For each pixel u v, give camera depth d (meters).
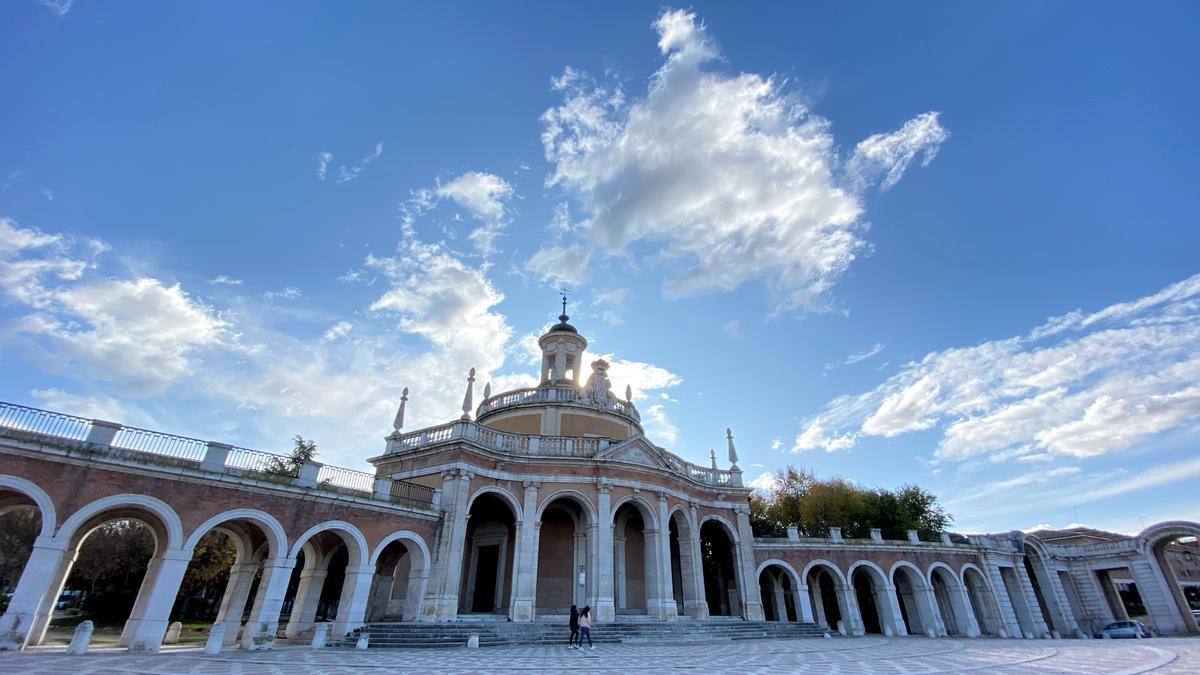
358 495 24.25
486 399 39.03
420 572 25.73
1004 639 36.72
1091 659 18.81
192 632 31.02
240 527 24.28
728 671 14.70
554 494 30.45
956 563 42.75
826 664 16.89
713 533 43.31
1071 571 49.50
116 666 14.05
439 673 13.59
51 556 17.03
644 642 25.28
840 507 50.41
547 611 30.59
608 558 29.67
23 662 14.04
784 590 46.81
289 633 25.39
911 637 36.72
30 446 17.36
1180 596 42.50
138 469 19.22
